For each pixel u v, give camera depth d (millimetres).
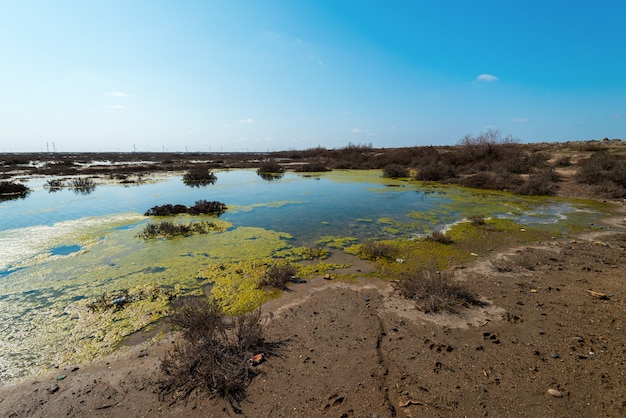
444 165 23594
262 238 8875
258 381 3461
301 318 4730
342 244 8328
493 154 24906
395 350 3955
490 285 5672
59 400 3283
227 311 5016
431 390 3275
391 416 2977
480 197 15102
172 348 4129
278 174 28156
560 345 3896
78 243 8555
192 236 9133
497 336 4156
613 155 19438
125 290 5824
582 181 16656
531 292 5328
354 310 4949
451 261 6992
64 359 3959
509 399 3107
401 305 5078
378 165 32531
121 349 4137
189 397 3275
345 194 16469
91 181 23062
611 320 4352
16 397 3338
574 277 5855
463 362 3680
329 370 3613
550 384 3277
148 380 3545
